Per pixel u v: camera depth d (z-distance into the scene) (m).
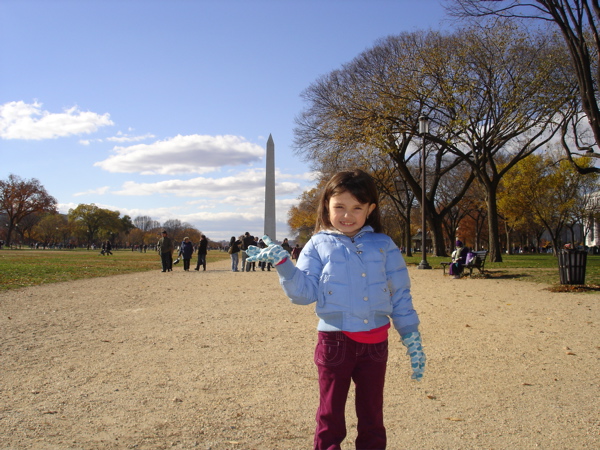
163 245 24.17
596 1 13.62
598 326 7.99
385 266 2.71
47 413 3.90
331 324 2.60
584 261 13.80
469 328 7.89
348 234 2.78
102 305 10.48
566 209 41.75
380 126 25.16
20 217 100.12
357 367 2.60
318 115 32.53
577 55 14.77
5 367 5.27
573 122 19.98
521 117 22.98
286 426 3.74
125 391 4.51
